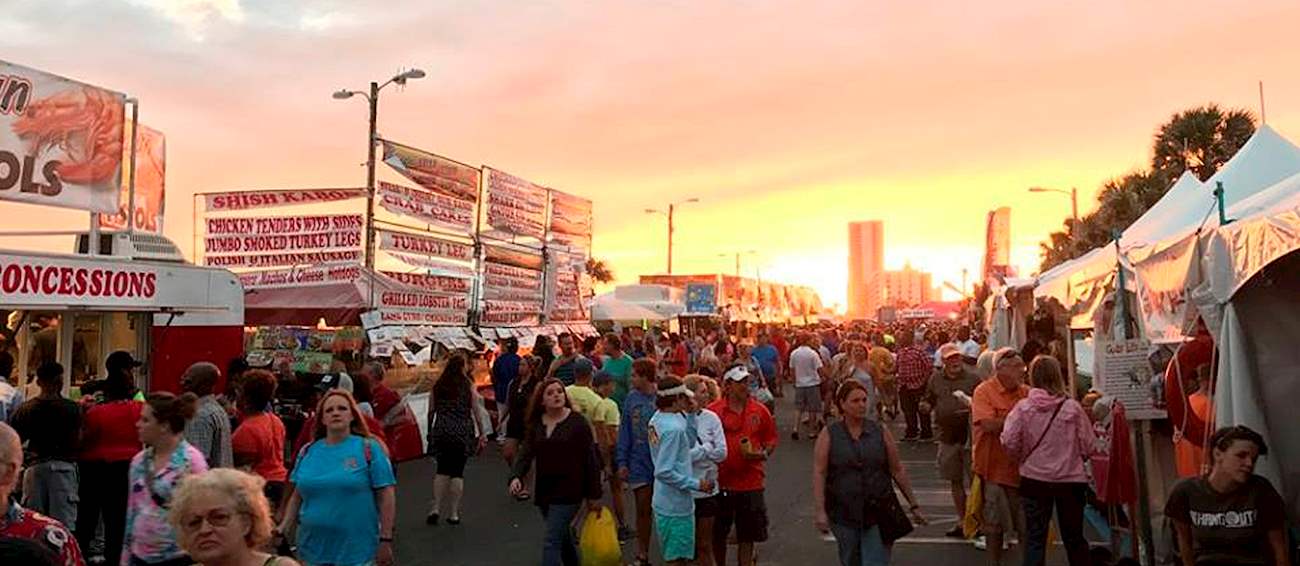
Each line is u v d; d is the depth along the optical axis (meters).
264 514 3.22
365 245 16.95
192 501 3.11
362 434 5.52
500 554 9.00
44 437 6.83
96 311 10.89
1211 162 32.12
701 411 7.29
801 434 18.61
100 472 7.39
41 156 10.70
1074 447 6.88
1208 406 6.18
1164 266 6.46
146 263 11.12
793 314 70.50
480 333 19.70
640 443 8.50
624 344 21.02
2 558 2.73
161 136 15.71
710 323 40.47
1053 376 7.01
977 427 7.82
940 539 9.41
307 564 5.30
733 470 7.42
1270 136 10.11
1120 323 8.02
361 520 5.33
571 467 7.28
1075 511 6.85
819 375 18.22
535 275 22.59
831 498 6.40
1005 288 16.11
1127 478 7.27
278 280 16.56
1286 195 6.02
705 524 7.38
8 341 10.55
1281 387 5.46
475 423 10.71
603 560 7.46
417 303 17.48
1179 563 7.00
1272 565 5.00
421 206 18.44
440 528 10.22
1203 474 5.61
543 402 7.41
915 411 17.34
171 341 11.77
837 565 8.48
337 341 15.73
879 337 33.19
